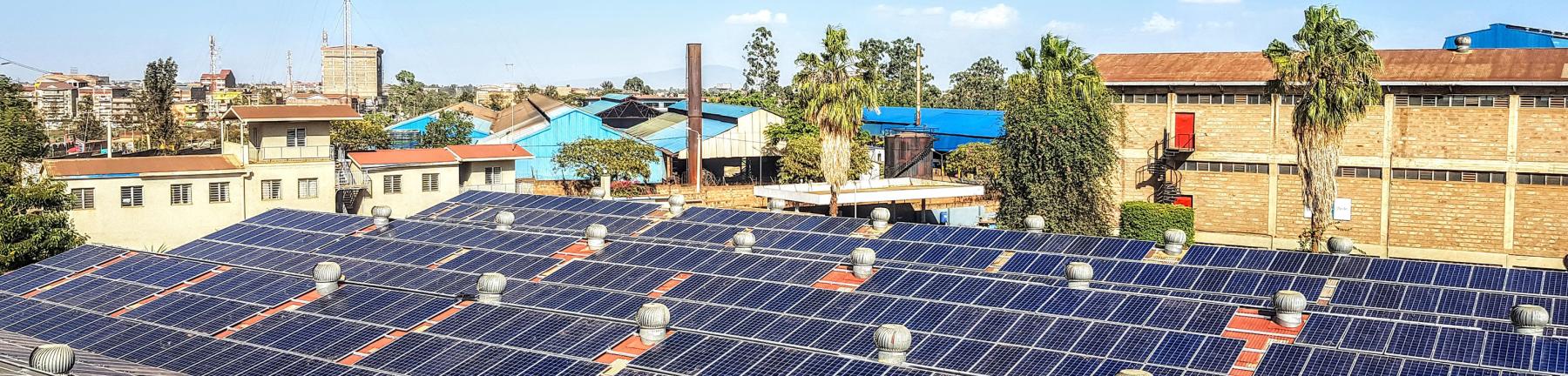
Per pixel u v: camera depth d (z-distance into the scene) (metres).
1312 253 41.81
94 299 42.56
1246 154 75.06
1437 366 27.34
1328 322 31.12
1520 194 67.56
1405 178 71.06
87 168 72.69
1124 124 76.25
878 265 45.09
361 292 39.72
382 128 125.19
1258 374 28.02
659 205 59.94
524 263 45.59
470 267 45.88
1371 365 27.83
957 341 31.86
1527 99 66.75
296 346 34.06
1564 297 35.25
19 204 61.38
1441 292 36.62
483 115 164.75
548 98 147.50
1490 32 87.94
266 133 79.12
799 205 86.88
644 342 32.34
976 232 48.38
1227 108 75.50
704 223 54.38
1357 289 37.62
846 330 33.34
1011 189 72.88
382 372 30.95
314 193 80.12
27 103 106.75
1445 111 69.31
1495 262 68.75
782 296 37.59
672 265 43.56
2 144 87.25
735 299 37.81
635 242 48.44
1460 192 69.44
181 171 75.06
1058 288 36.47
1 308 42.81
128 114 164.12
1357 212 72.88
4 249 59.25
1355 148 72.44
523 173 108.25
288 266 47.84
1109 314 33.66
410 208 84.88
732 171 128.75
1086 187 71.06
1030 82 73.00
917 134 98.38
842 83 71.38
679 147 112.75
